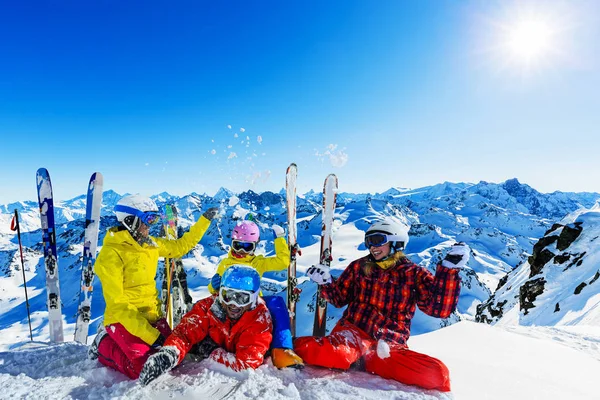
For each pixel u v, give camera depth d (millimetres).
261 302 3447
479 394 2965
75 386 2967
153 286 3580
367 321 3426
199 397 2635
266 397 2637
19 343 4582
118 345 3213
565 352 4375
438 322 57875
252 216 4797
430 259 157500
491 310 23422
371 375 3166
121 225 3385
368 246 3520
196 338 3252
